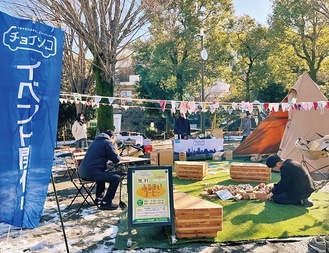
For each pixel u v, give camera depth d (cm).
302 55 2247
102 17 1105
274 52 2164
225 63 2206
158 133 2364
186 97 2345
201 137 1216
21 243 388
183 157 986
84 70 1669
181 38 1975
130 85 3194
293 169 510
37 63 255
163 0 1267
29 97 250
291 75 2281
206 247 359
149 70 2138
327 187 646
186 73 2005
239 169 705
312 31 2111
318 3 1903
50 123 264
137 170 380
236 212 476
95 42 1128
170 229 408
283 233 393
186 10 1986
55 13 1079
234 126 2536
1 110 235
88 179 518
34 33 254
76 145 1170
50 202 582
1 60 235
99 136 530
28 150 250
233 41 2298
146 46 1856
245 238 379
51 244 381
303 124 827
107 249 363
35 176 256
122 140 1048
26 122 249
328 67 2297
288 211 479
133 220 369
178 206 389
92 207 543
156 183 380
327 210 482
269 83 2228
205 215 381
